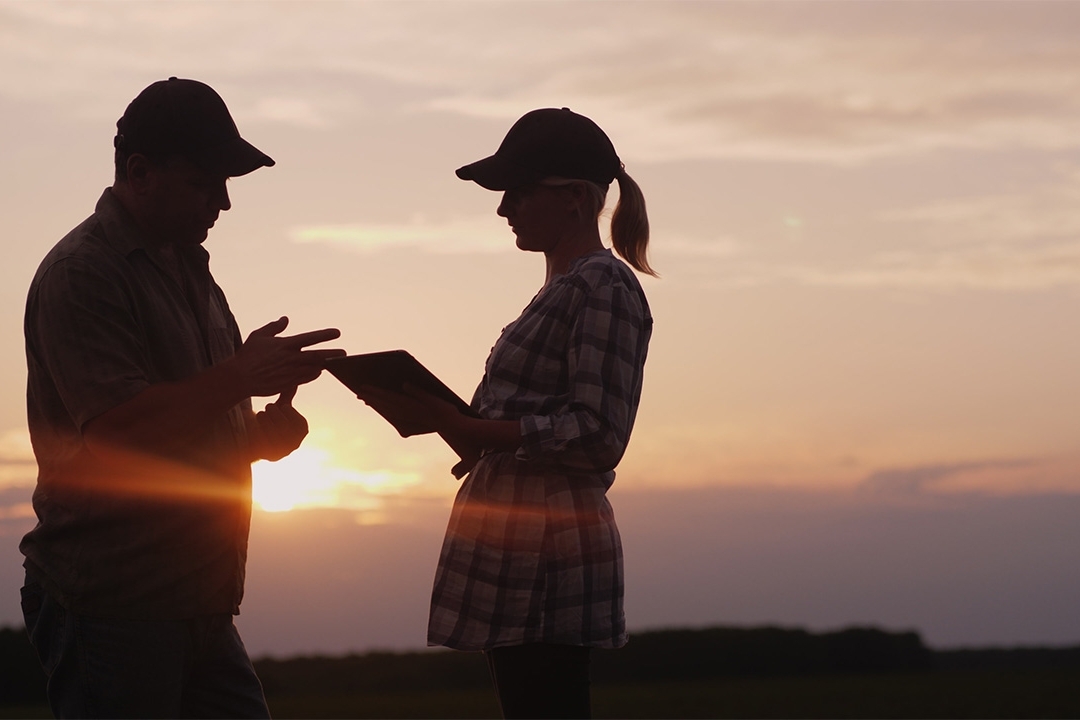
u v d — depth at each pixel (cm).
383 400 270
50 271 272
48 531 274
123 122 285
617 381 262
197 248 308
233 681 303
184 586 277
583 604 261
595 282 268
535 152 279
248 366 268
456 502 279
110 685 268
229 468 290
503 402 269
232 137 287
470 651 262
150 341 282
